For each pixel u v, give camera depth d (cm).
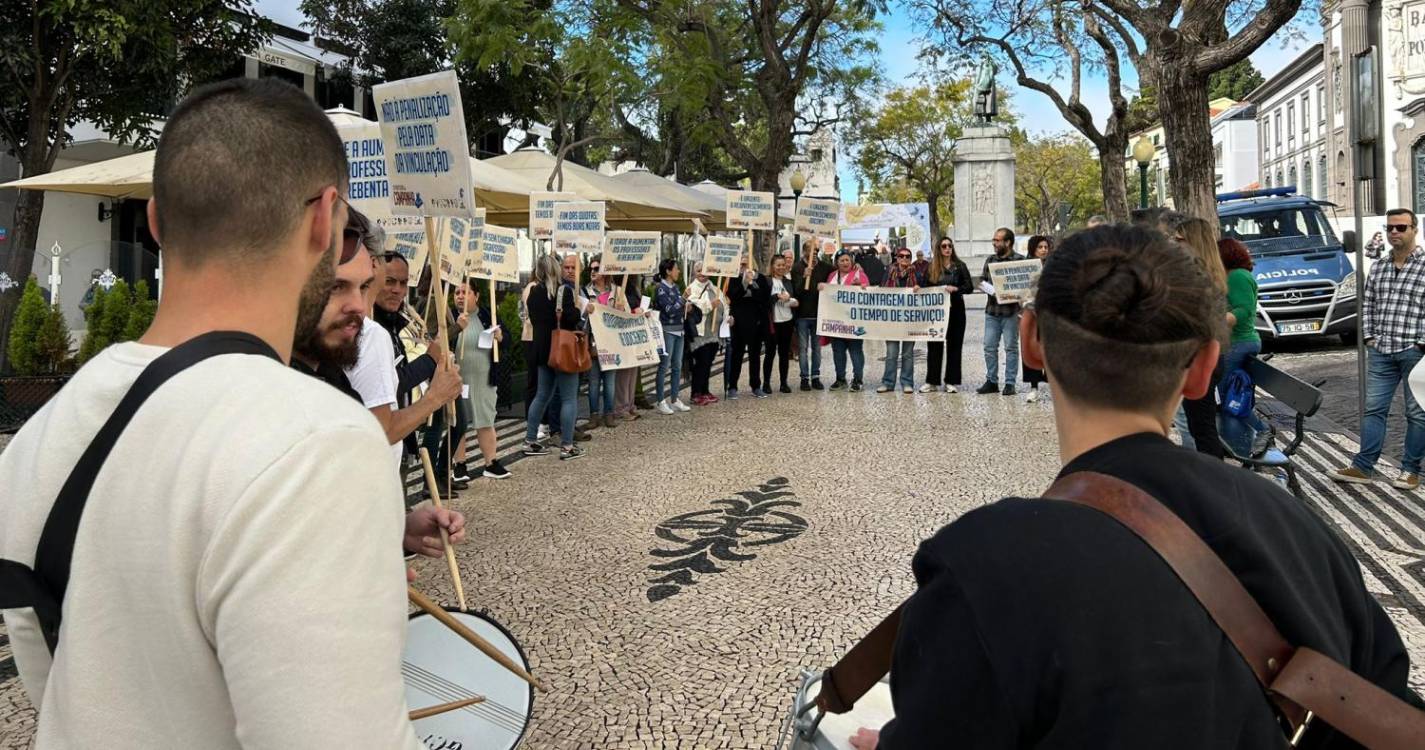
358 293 241
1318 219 1602
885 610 462
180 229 117
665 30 1866
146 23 1296
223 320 116
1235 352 623
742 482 745
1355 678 111
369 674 99
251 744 95
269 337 120
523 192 1162
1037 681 104
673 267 1156
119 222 2141
